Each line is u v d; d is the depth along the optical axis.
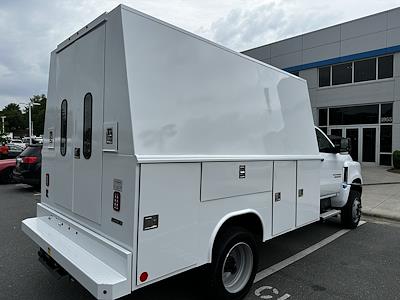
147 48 2.72
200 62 3.11
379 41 17.89
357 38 18.72
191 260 2.95
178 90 2.90
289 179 4.26
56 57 3.90
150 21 2.76
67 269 2.83
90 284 2.49
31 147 10.69
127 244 2.59
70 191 3.50
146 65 2.70
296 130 4.53
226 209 3.30
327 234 6.24
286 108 4.34
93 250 2.96
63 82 3.70
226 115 3.36
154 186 2.64
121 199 2.67
